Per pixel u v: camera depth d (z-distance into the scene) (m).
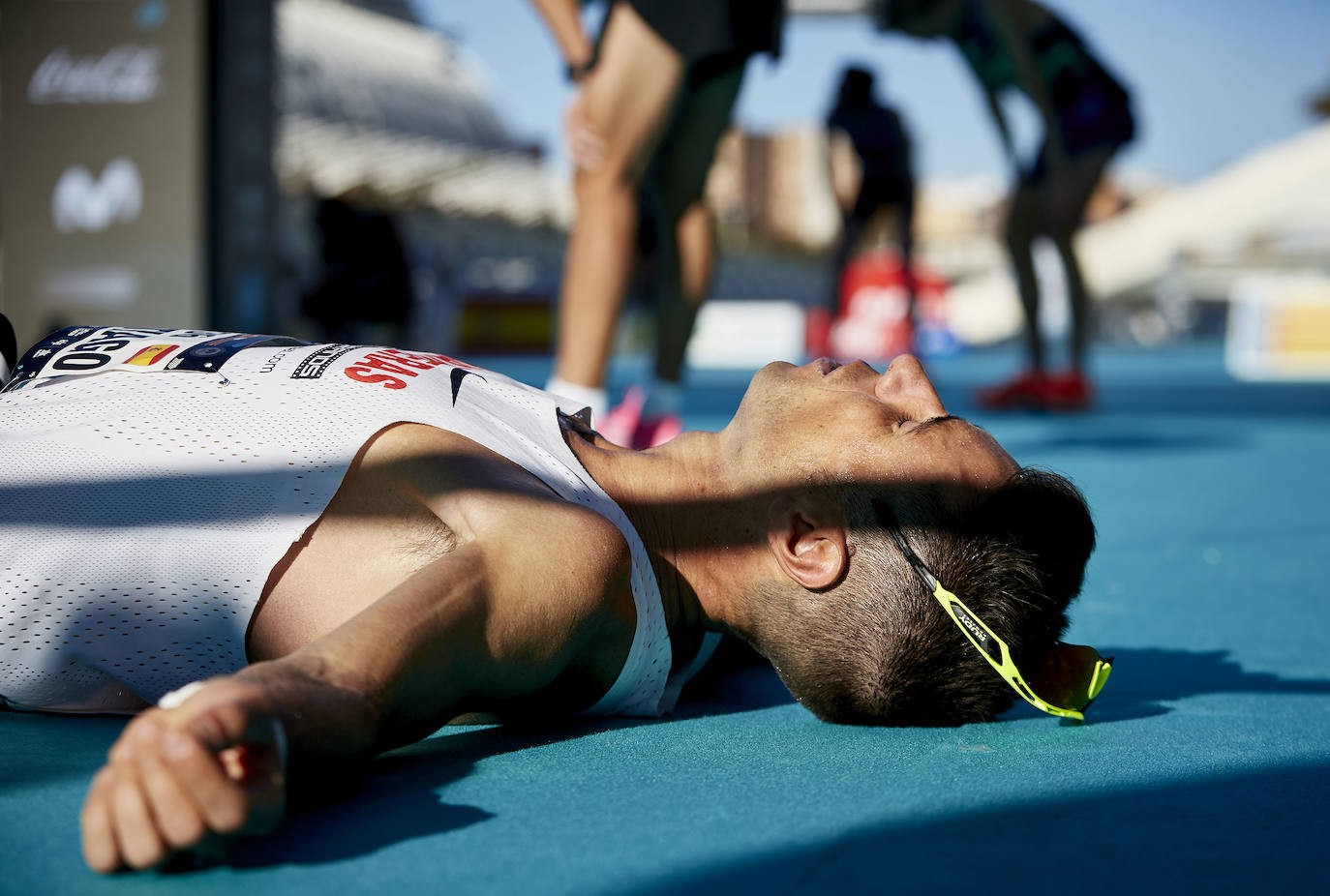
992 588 1.43
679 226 3.74
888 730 1.51
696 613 1.56
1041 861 1.02
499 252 22.98
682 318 3.84
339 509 1.39
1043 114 7.22
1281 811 1.17
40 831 1.04
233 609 1.38
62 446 1.43
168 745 0.90
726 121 3.56
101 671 1.42
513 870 0.97
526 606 1.24
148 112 6.38
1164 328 28.47
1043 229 7.93
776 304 27.25
